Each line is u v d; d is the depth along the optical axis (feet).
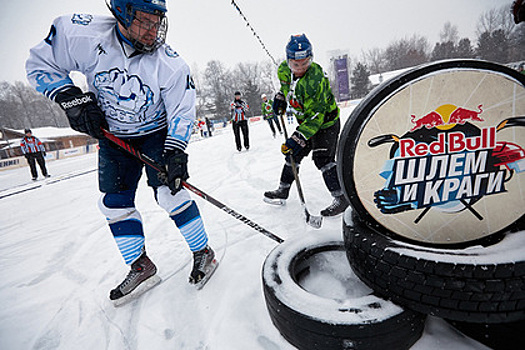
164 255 7.02
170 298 5.25
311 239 4.97
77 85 4.58
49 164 51.70
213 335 4.23
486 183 3.55
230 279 5.55
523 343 2.97
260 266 5.86
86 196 16.31
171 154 4.68
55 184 22.94
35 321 5.24
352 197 3.71
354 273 4.27
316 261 4.97
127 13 3.84
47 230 10.76
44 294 6.16
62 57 4.29
